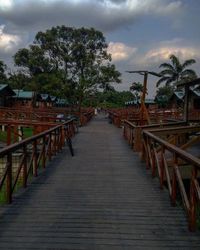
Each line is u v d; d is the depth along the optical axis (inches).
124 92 3319.4
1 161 400.2
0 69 2025.1
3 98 1569.9
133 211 245.4
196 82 494.9
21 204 258.7
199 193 192.4
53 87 1635.1
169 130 418.0
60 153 516.1
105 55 1669.5
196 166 198.2
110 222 223.0
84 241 192.9
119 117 1092.5
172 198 256.8
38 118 870.4
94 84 1638.8
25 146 303.4
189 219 210.7
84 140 700.7
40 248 183.0
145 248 185.3
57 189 304.8
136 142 535.5
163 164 301.6
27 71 1959.9
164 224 220.1
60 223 219.8
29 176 358.9
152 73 662.5
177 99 1734.7
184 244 190.7
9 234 201.0
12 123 553.9
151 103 2261.3
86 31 1663.4
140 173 375.6
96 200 272.1
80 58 1662.2
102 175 364.8
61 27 1683.1
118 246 187.3
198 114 1016.2
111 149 564.7
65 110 1407.5
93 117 1982.0
